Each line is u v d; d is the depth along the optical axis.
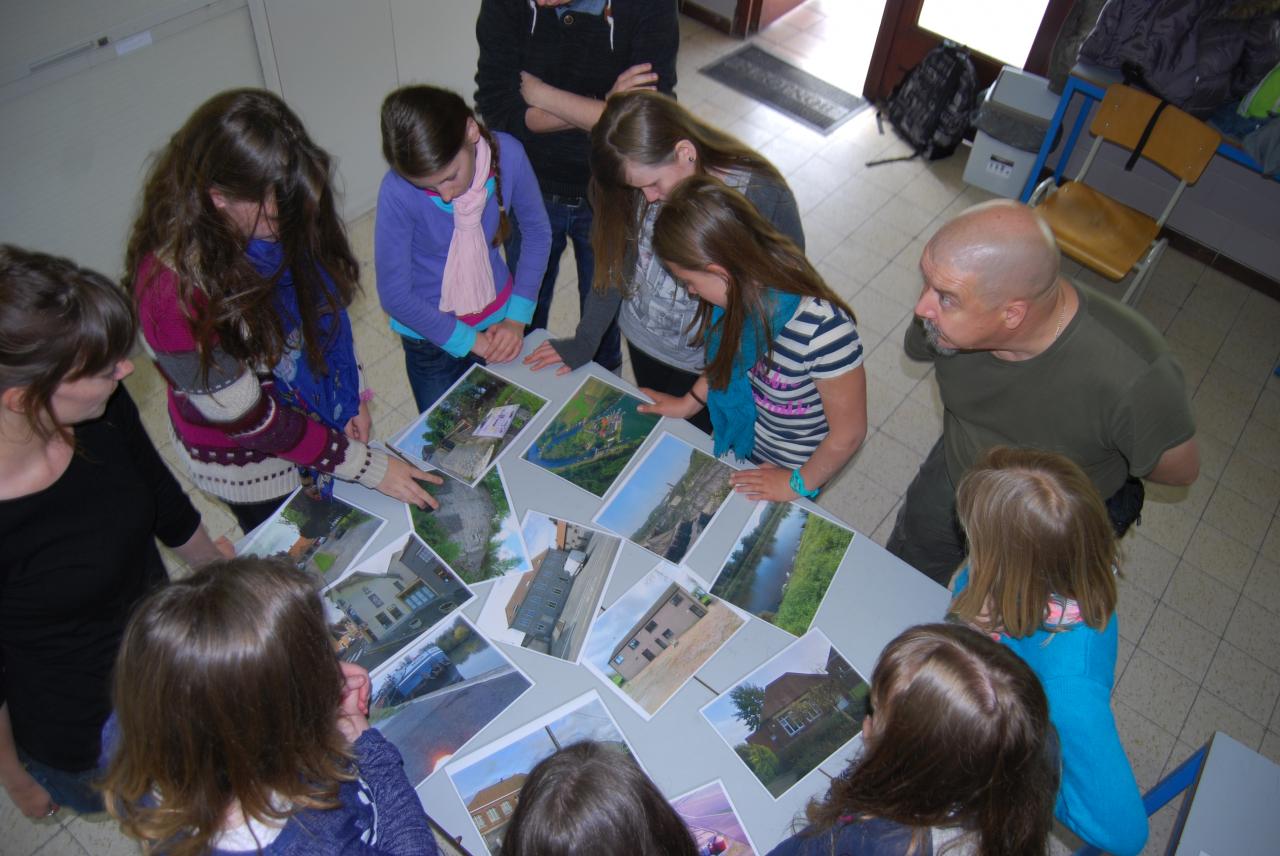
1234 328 3.47
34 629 1.25
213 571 0.89
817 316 1.48
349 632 1.44
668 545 1.58
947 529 2.01
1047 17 3.70
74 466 1.24
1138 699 2.42
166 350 1.39
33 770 1.45
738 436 1.70
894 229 3.71
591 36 2.05
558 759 0.90
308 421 1.53
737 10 4.50
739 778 1.30
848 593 1.53
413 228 1.84
